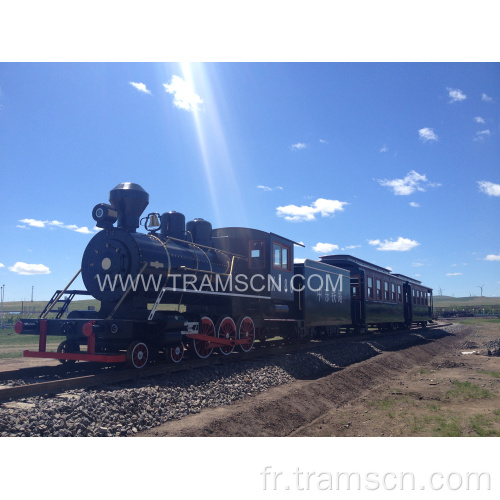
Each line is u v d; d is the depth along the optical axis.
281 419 8.74
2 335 29.69
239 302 13.42
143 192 10.98
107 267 10.40
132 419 7.00
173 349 10.67
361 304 22.95
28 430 5.89
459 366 17.70
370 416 9.70
